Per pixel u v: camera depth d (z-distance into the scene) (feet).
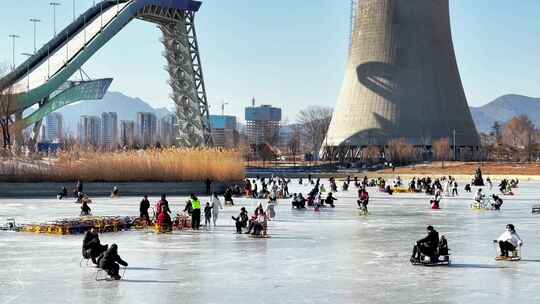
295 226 125.29
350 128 528.63
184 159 222.69
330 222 133.08
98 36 342.03
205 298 62.80
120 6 376.07
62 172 207.31
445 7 536.42
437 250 82.94
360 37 536.42
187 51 390.42
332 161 510.58
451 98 525.34
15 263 81.30
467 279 72.59
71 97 344.08
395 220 137.90
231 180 225.97
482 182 298.35
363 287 68.13
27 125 336.49
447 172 390.01
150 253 90.43
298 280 71.72
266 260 84.79
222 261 84.02
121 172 213.25
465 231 117.60
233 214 149.07
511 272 76.84
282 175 379.14
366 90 527.40
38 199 189.98
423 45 519.60
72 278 72.18
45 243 98.99
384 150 504.43
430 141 506.89
